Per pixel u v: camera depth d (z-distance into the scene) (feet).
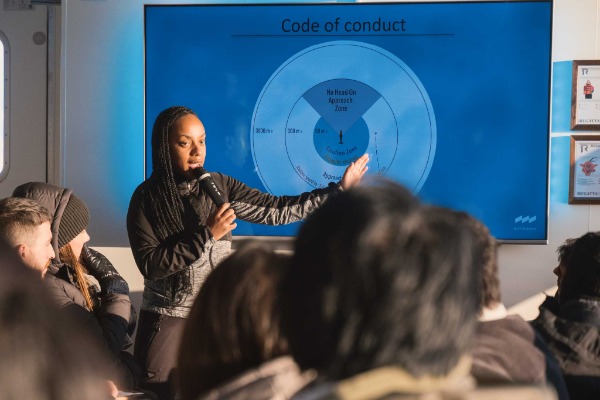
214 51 13.55
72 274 9.48
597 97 13.16
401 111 13.39
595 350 6.34
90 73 13.89
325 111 13.51
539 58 13.06
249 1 13.52
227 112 13.61
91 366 3.73
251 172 13.66
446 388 3.15
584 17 13.19
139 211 10.40
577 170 13.24
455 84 13.26
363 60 13.41
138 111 13.89
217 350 4.34
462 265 3.15
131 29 13.84
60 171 13.97
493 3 13.10
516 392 3.27
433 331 3.06
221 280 4.44
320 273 3.14
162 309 10.23
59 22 14.37
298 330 3.24
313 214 3.33
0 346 3.54
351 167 11.90
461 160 13.32
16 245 8.20
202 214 10.48
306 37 13.46
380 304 3.06
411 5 13.26
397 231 3.14
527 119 13.14
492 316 5.66
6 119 14.52
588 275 6.71
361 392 3.04
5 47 14.47
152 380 10.06
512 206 13.25
